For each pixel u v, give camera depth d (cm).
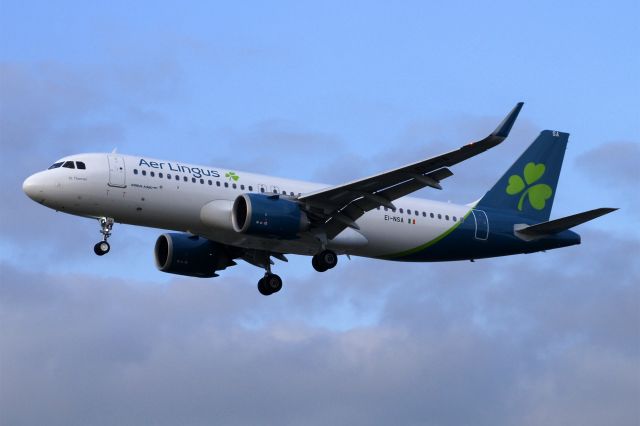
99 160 13138
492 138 11575
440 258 14962
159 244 14875
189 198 13325
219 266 14812
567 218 14800
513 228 15175
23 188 13125
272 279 14762
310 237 13712
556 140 15825
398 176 12756
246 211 13162
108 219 13275
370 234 14212
